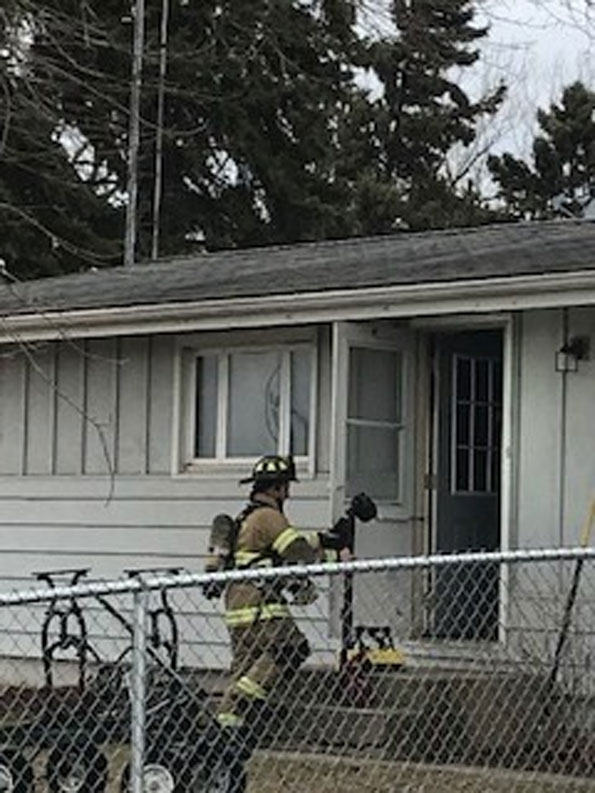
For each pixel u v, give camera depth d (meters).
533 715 10.29
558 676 10.64
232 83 26.89
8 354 15.41
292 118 28.62
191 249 30.12
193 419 14.52
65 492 15.20
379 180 34.81
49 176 22.16
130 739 7.47
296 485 13.62
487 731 10.25
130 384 14.89
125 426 14.91
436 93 35.78
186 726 8.48
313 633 12.43
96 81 18.28
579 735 10.20
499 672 10.55
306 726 9.91
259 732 9.32
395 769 9.80
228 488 14.14
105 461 14.98
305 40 18.34
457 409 13.59
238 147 28.34
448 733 10.19
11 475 15.58
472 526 13.63
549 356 12.27
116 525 14.86
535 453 12.29
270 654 9.54
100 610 11.95
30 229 26.56
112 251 27.94
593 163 39.69
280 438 13.91
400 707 10.38
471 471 13.68
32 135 15.99
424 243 15.62
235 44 21.31
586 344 12.09
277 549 10.26
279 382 13.97
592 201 33.59
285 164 29.53
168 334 14.54
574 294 11.48
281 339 13.95
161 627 13.20
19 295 15.65
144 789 7.49
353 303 12.56
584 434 12.06
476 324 12.87
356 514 11.86
